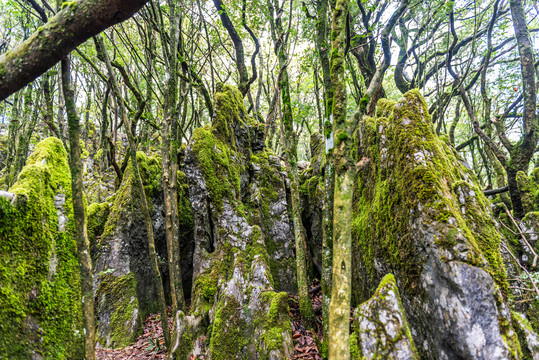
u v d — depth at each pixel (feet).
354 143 16.49
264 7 23.44
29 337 9.69
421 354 9.65
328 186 11.76
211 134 19.01
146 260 19.39
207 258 16.81
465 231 9.11
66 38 5.16
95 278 17.31
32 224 10.46
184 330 13.83
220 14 26.32
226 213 17.29
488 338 7.95
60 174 12.78
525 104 19.76
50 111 26.53
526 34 19.54
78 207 8.11
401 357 7.91
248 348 13.09
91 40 25.26
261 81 35.65
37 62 5.21
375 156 14.26
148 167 21.13
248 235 16.81
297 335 13.67
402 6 9.95
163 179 15.16
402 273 10.73
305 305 13.75
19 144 26.86
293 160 14.80
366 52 25.94
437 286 9.05
